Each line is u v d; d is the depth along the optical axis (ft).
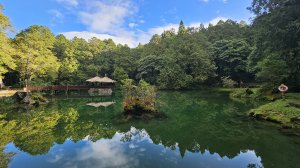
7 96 90.27
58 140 32.55
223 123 42.78
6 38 97.40
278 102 47.85
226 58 153.58
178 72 152.76
